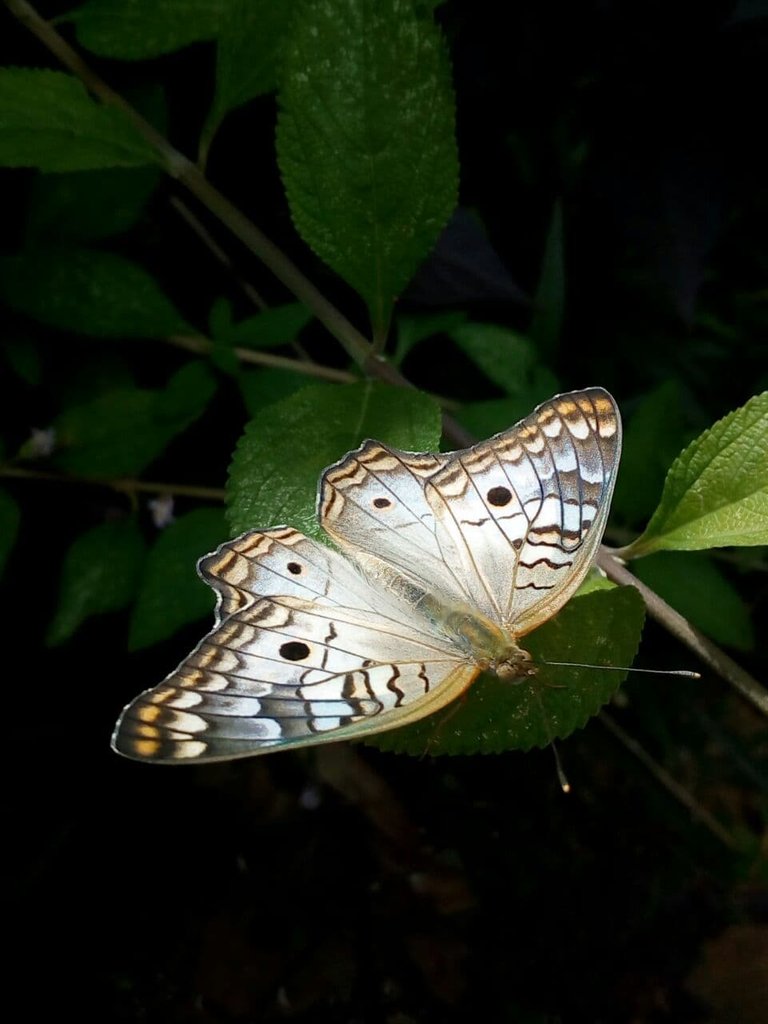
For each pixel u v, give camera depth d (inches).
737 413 2.9
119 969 4.9
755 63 4.0
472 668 2.9
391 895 5.2
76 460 4.0
